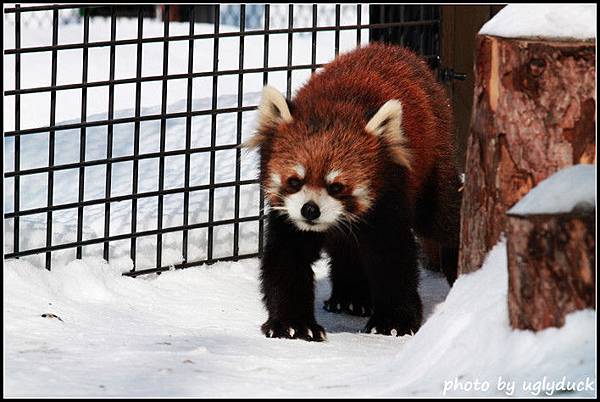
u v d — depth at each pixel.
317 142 10.12
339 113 10.38
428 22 13.64
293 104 10.54
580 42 8.14
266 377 7.69
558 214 6.77
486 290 7.73
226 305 11.20
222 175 13.16
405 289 10.68
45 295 10.47
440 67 13.77
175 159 13.54
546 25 8.25
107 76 16.69
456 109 14.02
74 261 11.22
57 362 8.07
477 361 7.11
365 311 11.68
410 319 10.70
